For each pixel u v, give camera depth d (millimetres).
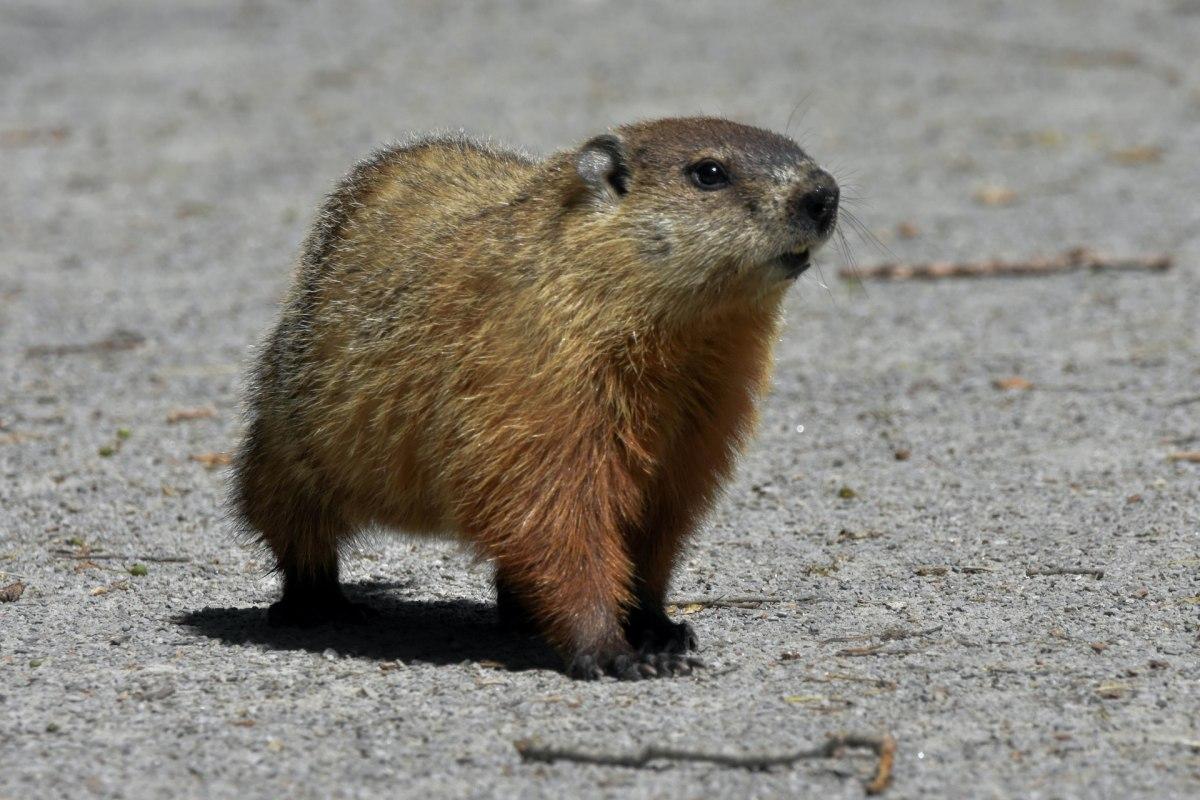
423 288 12898
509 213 12867
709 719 11148
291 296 14523
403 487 13133
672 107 43188
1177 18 55656
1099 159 38875
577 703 11547
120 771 10281
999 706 11312
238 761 10445
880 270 29984
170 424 21391
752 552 15961
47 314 27781
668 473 13094
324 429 13484
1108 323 25891
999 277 29562
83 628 13633
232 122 44156
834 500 17750
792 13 58312
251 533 14484
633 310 12266
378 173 14445
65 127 43688
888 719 11078
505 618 13945
